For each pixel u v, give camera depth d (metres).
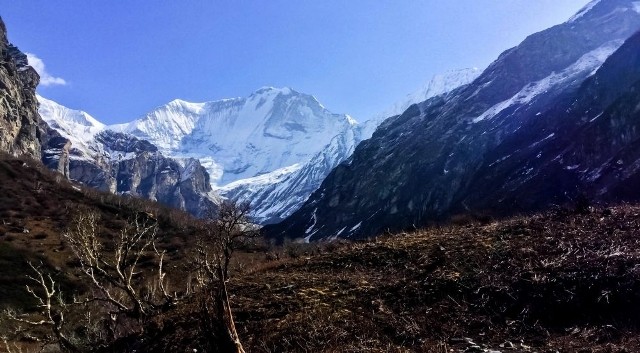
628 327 8.01
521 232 13.46
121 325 13.48
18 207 89.69
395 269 12.80
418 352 8.20
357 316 9.85
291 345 9.11
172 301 13.59
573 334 8.18
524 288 9.75
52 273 52.78
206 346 9.34
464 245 13.24
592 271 9.67
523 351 7.67
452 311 9.63
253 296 12.02
